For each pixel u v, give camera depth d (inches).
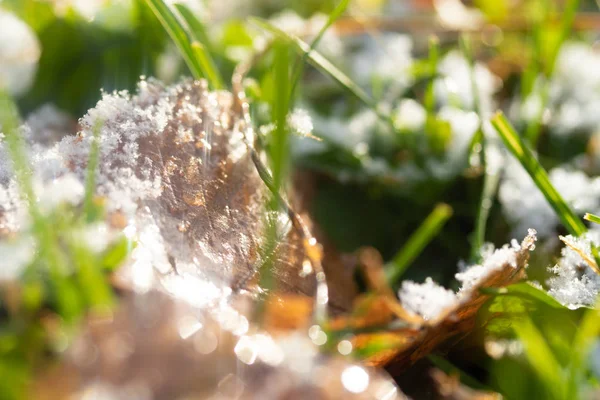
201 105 8.6
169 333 7.0
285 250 8.2
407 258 9.6
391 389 7.1
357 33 14.4
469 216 10.4
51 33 11.6
